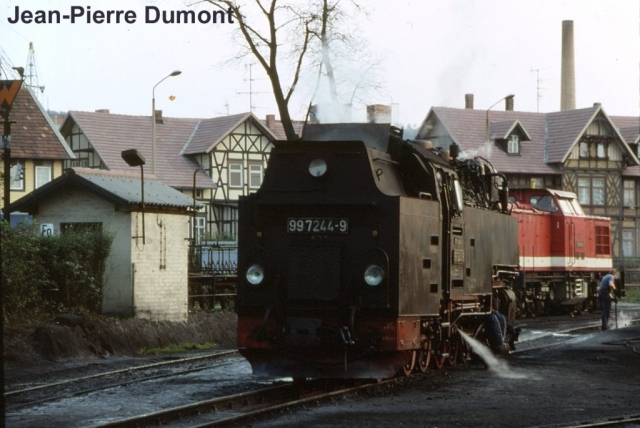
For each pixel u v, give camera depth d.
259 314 16.69
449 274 18.66
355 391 16.05
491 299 22.08
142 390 17.17
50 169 60.16
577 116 77.69
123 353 23.78
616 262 69.38
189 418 13.77
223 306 33.19
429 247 17.58
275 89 39.66
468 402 15.61
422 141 19.42
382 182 16.89
